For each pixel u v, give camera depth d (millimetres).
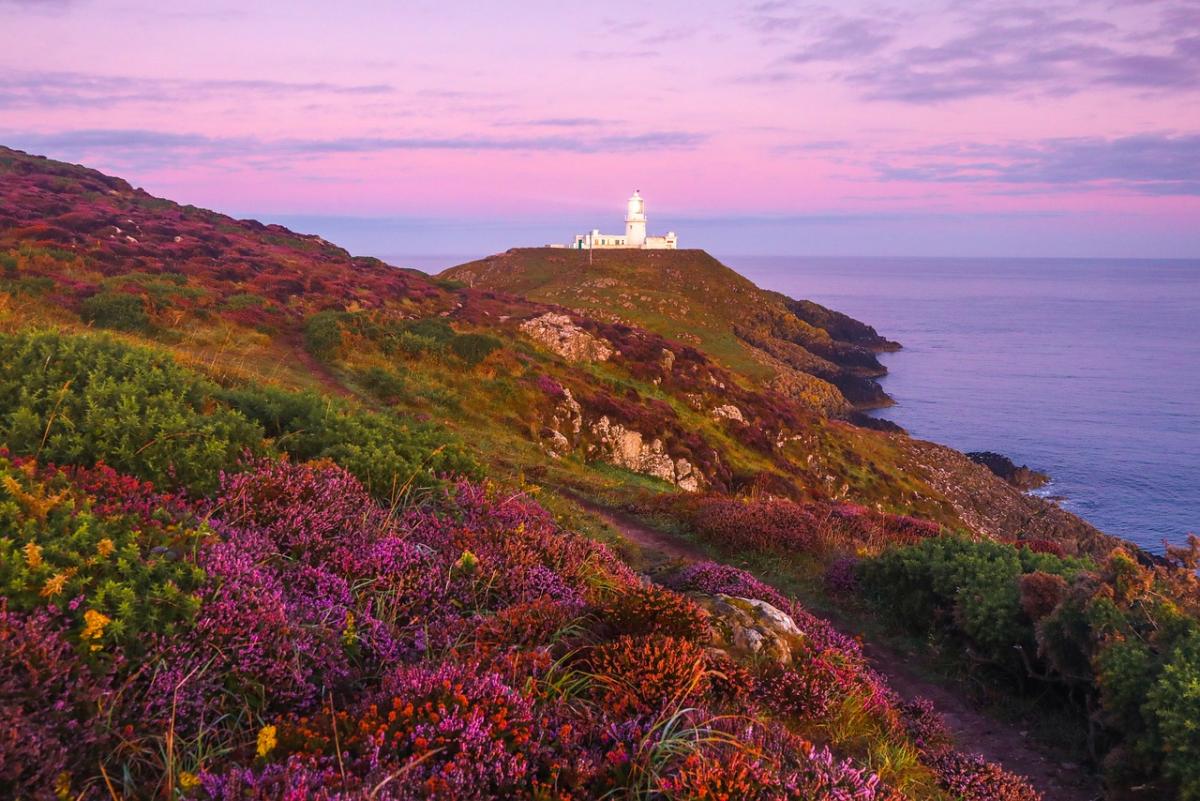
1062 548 16391
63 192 47000
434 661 5031
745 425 44469
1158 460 82438
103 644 3732
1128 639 7617
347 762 3633
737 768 4141
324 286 37969
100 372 8898
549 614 6016
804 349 115188
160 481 6516
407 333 33125
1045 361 170000
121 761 3432
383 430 10383
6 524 4414
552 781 3898
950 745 7660
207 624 4148
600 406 34344
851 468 50719
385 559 6156
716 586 10070
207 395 9953
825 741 6551
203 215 53625
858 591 12891
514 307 47219
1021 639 9273
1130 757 6898
